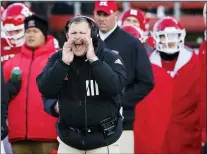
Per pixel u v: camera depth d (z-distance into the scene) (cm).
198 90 1986
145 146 1998
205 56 1962
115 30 1825
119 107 1448
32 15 1889
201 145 2020
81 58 1398
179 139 1995
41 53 1880
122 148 1831
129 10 2303
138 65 1806
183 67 2003
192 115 2006
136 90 1805
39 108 1838
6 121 1669
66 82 1405
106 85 1377
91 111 1407
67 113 1414
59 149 1455
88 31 1379
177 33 2009
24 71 1859
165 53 2023
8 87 1819
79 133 1427
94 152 1437
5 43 2039
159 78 1991
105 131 1423
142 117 1992
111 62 1428
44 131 1838
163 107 1991
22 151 1859
